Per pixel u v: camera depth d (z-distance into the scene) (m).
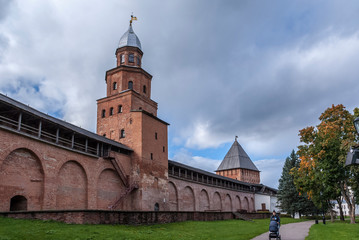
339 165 31.73
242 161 83.88
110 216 20.30
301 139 37.56
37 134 25.88
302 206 56.22
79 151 27.47
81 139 29.91
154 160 37.50
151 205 35.19
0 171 20.52
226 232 23.33
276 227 17.02
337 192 34.94
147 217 23.56
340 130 32.53
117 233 16.47
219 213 35.00
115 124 38.78
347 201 33.75
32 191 22.80
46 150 24.17
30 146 22.75
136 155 35.44
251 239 19.19
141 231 18.97
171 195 41.62
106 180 31.31
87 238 14.55
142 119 36.84
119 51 43.22
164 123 41.22
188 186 45.94
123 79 40.72
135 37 43.97
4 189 20.72
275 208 74.69
